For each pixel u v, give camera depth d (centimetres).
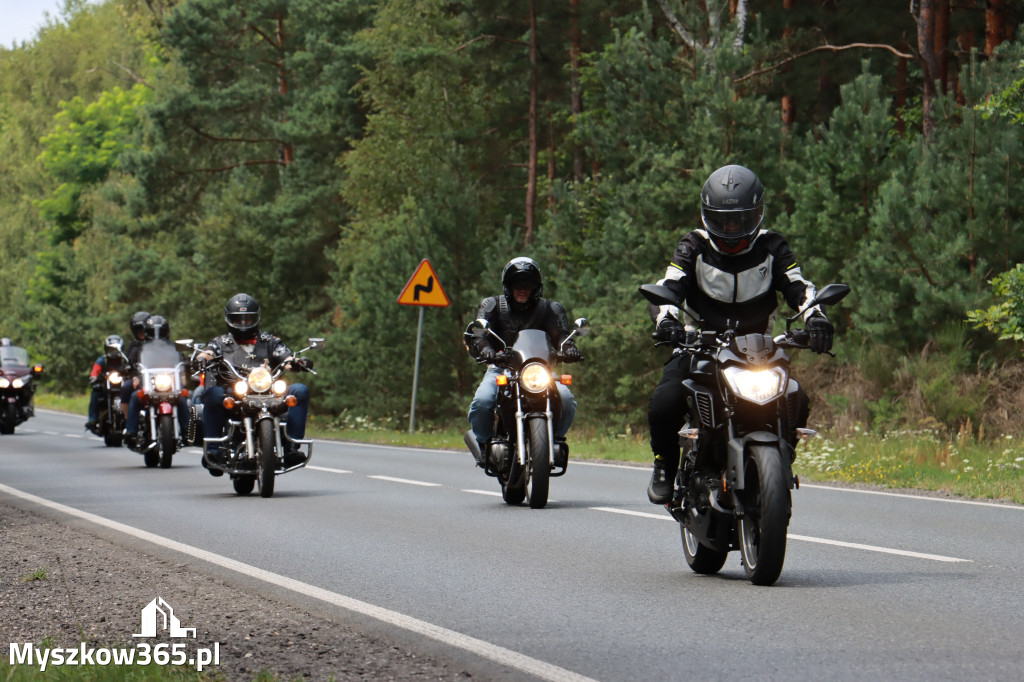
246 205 9069
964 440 3512
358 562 1731
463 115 8419
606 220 4875
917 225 3750
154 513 2353
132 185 11712
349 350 5844
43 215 15462
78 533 2086
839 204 4109
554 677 1083
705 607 1369
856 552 1756
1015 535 1930
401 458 3828
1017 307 3141
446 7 8444
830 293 1405
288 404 2614
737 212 1459
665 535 1978
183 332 7181
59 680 1076
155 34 12812
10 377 5550
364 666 1138
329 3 9650
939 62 5738
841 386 4144
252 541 1955
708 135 4494
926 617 1295
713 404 1456
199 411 2778
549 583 1545
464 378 5659
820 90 6238
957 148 3772
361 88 9181
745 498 1458
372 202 8088
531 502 2338
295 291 8088
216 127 10469
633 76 4906
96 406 4522
